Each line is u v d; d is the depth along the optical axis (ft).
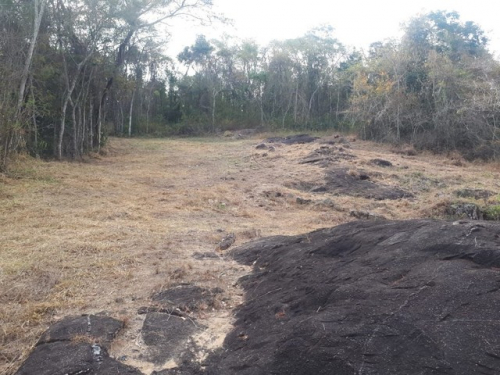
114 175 40.04
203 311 13.12
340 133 78.64
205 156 56.54
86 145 52.95
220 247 20.15
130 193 32.48
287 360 8.93
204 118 100.68
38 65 43.45
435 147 58.08
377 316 9.33
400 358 8.11
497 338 8.00
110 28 50.26
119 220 24.45
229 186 37.50
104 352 10.61
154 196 31.94
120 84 56.85
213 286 14.99
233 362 9.83
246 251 18.33
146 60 89.10
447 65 60.03
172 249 19.40
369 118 66.39
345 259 13.64
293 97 98.43
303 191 37.73
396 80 64.59
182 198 31.71
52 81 47.80
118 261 17.43
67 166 41.96
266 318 11.52
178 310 13.00
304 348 8.99
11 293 14.10
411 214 29.84
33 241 19.52
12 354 10.84
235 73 107.96
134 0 48.60
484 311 8.70
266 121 97.40
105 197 30.27
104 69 52.65
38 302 13.64
